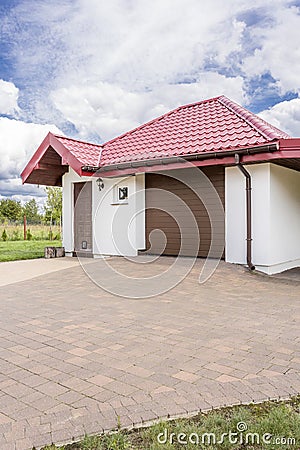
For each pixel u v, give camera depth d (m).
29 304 6.53
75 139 12.48
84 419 2.82
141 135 12.91
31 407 3.02
